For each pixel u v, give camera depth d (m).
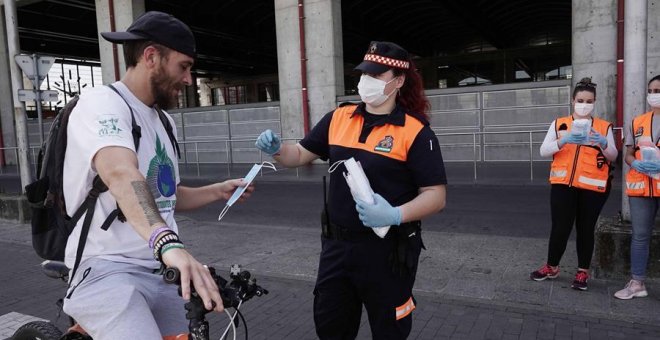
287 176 13.76
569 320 3.76
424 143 2.23
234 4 21.61
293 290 4.65
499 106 13.73
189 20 21.33
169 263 1.48
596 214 4.21
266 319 4.02
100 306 1.71
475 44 31.42
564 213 4.35
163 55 1.81
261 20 24.28
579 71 12.22
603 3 11.69
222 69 39.31
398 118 2.27
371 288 2.33
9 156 21.42
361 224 2.29
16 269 5.63
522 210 8.15
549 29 27.03
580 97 4.18
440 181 2.22
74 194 1.80
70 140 1.76
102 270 1.79
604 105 11.97
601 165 4.15
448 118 14.45
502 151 13.83
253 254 5.89
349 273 2.36
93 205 1.80
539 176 11.53
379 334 2.39
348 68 34.16
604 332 3.54
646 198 3.96
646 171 3.84
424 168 2.21
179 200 2.28
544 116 13.20
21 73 8.73
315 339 3.66
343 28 22.14
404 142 2.24
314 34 15.22
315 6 15.10
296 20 15.37
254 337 3.70
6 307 4.45
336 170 2.37
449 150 14.53
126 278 1.78
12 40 8.55
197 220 8.30
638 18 4.39
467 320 3.83
